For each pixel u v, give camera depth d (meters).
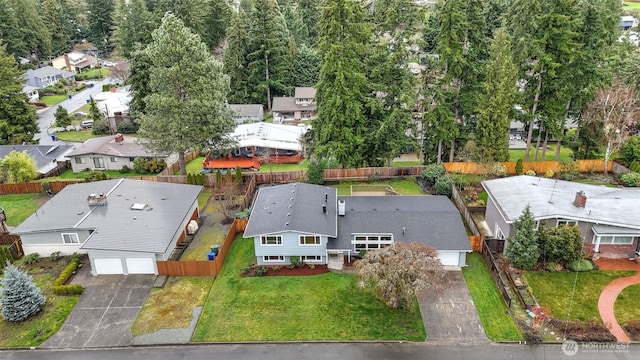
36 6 102.94
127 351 23.55
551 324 24.56
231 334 24.47
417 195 37.50
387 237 29.77
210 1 77.75
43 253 31.53
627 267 28.98
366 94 41.66
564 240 28.38
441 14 39.25
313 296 27.14
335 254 30.84
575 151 46.19
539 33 39.72
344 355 22.98
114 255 28.75
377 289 26.34
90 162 48.75
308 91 69.00
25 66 88.00
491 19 52.19
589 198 31.53
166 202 34.59
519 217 29.45
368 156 43.62
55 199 34.91
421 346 23.44
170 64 40.41
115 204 33.75
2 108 53.03
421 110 45.03
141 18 72.62
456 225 30.45
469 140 43.28
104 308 26.52
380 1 44.16
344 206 31.53
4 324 25.56
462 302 26.55
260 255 29.80
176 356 23.14
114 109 63.03
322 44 38.91
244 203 37.69
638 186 39.75
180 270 29.19
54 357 23.30
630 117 41.62
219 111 41.88
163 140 41.72
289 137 51.66
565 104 43.34
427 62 41.56
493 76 39.19
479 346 23.36
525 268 28.86
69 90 83.94
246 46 68.31
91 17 100.00
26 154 44.88
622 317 24.92
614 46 47.41
